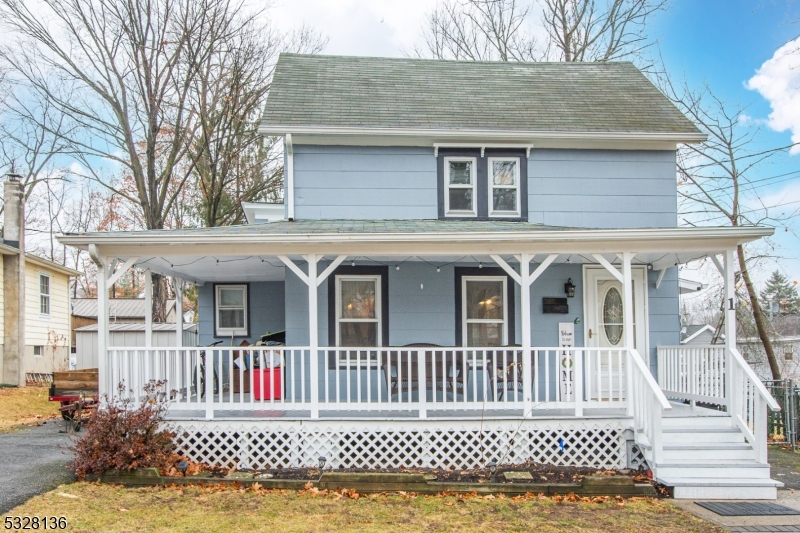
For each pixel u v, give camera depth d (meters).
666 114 11.84
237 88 21.20
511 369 10.30
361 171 10.94
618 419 8.53
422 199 10.98
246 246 8.41
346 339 10.31
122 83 20.20
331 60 13.66
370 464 8.42
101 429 7.60
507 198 11.12
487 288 10.59
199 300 12.66
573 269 10.75
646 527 6.34
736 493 7.50
